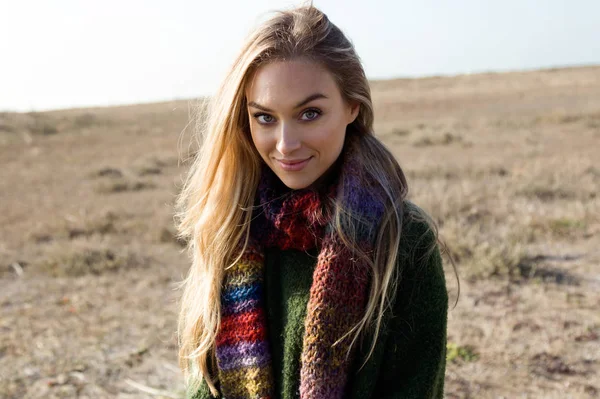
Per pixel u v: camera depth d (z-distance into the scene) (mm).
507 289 5582
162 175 14172
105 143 22672
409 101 35406
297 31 1605
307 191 1738
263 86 1621
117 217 9383
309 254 1745
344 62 1648
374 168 1699
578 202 8086
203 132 2068
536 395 3906
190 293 2008
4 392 4285
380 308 1584
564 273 5945
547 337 4645
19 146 21938
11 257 7531
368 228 1624
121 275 6688
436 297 1670
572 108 24312
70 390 4328
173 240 7922
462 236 6535
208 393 1896
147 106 43812
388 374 1671
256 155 1877
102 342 5051
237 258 1811
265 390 1729
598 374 4160
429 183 10180
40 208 10562
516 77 51062
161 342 5020
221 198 1880
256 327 1765
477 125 21109
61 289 6348
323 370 1579
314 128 1623
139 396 4242
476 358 4379
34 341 5082
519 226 7129
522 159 12875
